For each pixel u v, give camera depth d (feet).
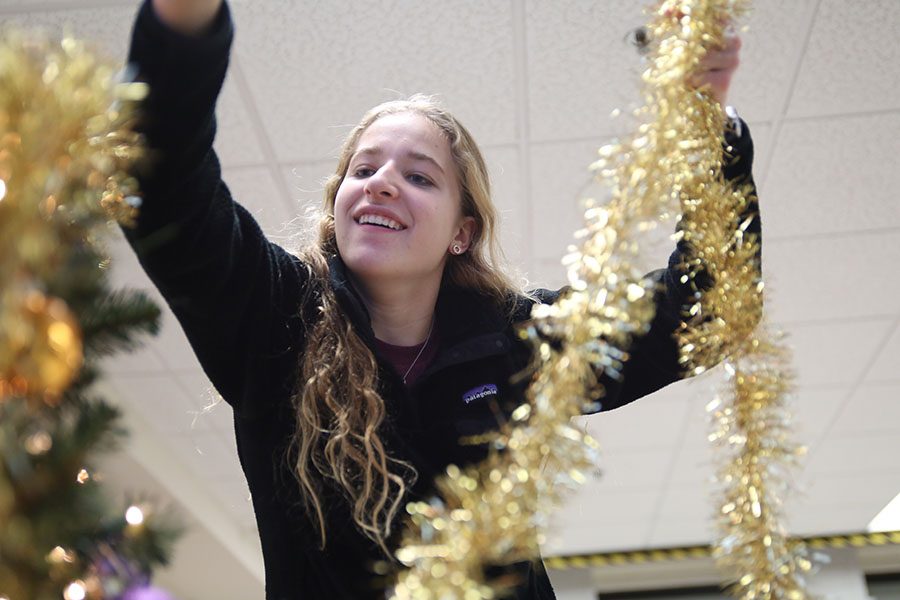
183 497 13.66
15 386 1.67
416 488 3.45
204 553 15.57
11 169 1.65
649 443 14.01
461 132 4.34
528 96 8.01
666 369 3.81
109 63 1.85
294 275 3.81
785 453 2.77
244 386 3.60
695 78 2.95
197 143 2.90
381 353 3.83
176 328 10.39
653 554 16.60
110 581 1.80
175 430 12.86
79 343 1.73
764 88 8.04
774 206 9.44
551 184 8.96
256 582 16.93
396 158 4.06
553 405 2.10
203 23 2.73
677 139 2.44
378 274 3.82
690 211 2.95
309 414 3.44
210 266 3.29
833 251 10.09
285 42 7.44
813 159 8.80
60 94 1.69
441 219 3.98
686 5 2.68
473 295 4.07
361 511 3.23
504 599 3.32
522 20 7.32
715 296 2.97
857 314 11.16
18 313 1.62
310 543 3.42
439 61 7.66
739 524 2.67
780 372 2.89
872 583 15.97
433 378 3.66
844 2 7.24
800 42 7.57
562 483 2.06
